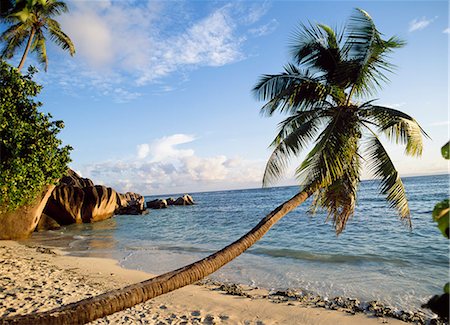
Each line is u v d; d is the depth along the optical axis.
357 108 8.42
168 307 8.70
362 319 7.91
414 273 11.66
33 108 12.86
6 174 11.19
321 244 18.20
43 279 10.72
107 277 11.77
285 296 9.70
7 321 2.80
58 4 22.12
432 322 7.61
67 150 13.91
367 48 7.55
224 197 112.38
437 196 44.16
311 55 9.67
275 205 56.41
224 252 4.58
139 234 26.19
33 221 21.83
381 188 7.77
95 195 34.69
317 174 7.04
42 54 24.72
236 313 8.33
